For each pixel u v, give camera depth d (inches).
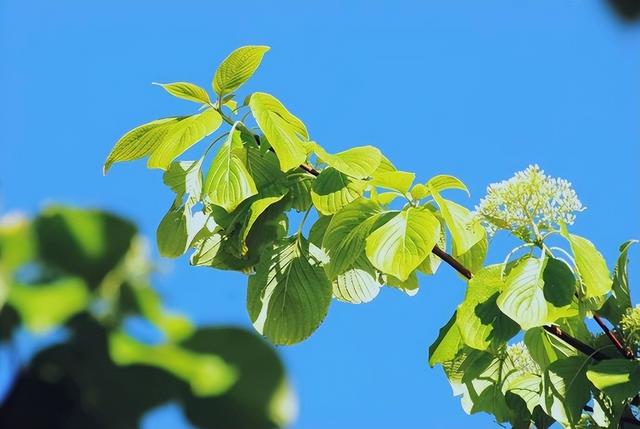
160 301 20.0
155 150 67.2
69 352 19.6
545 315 66.6
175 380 19.5
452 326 70.0
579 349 70.0
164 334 20.1
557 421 69.1
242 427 19.4
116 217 19.9
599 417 69.5
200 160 69.7
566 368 69.7
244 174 67.7
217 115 67.7
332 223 68.8
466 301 68.4
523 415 70.5
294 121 67.9
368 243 67.0
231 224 69.6
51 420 19.2
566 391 69.3
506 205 67.9
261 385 19.5
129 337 19.8
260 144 69.8
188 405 19.6
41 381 19.3
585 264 67.4
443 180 69.0
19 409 19.1
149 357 19.4
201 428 19.6
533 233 68.6
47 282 19.5
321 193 68.9
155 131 67.3
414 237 66.9
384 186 69.0
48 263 19.7
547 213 68.0
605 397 69.5
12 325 19.4
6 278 19.4
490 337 67.9
